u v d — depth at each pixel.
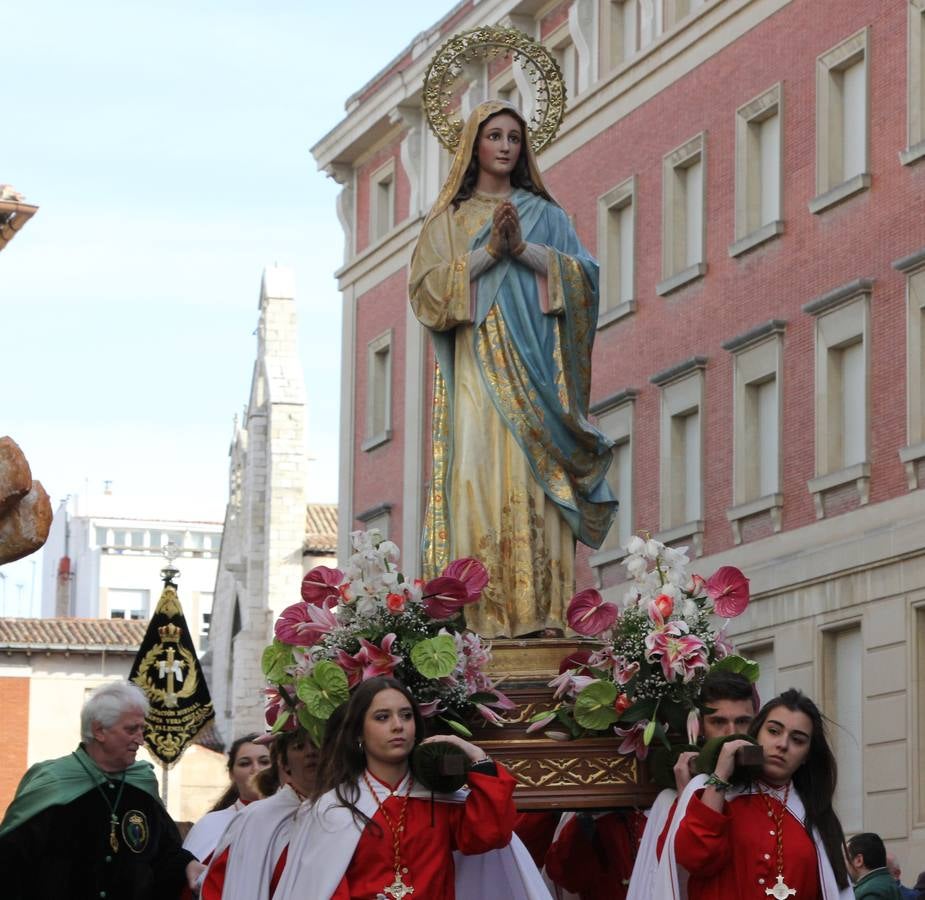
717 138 38.59
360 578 12.24
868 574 33.22
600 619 12.32
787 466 35.81
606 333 41.75
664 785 11.94
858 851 17.70
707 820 10.16
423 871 9.98
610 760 12.10
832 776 10.48
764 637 35.66
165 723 21.42
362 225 52.91
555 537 13.09
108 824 12.05
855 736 33.62
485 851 10.13
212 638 79.81
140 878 12.10
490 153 13.68
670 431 39.44
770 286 36.78
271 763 12.48
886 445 33.38
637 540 12.41
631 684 12.00
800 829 10.33
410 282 13.45
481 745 12.09
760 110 37.28
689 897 10.50
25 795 12.00
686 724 11.92
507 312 13.20
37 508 8.30
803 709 10.34
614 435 41.03
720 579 12.44
